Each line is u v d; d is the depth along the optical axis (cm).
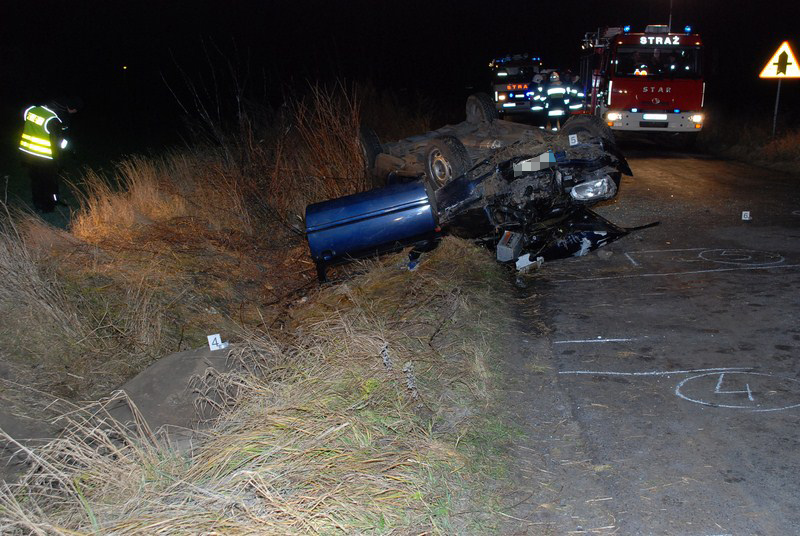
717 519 316
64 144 791
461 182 727
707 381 448
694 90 1700
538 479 354
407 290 643
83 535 286
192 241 794
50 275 597
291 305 691
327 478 325
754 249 748
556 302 622
